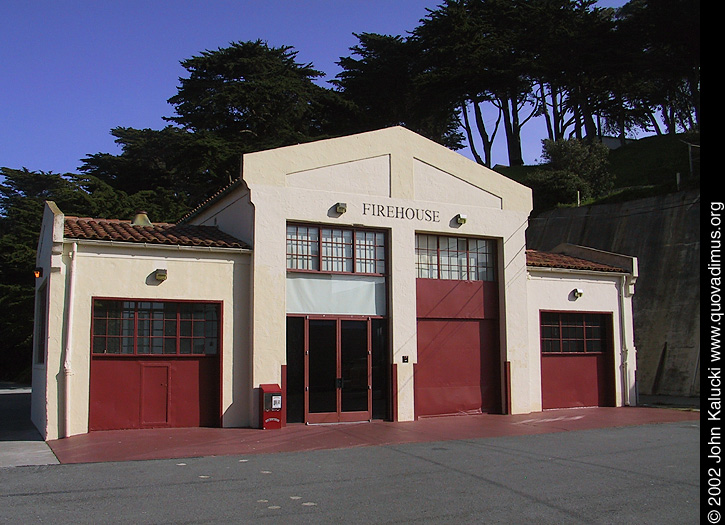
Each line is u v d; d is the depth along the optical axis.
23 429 14.16
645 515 7.15
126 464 10.02
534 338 18.12
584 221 32.16
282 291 14.59
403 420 15.64
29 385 33.91
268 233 14.58
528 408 17.52
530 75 46.97
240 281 14.48
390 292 15.95
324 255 15.43
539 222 34.72
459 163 17.28
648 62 43.66
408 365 15.91
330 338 15.23
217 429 13.66
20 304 34.81
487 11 48.59
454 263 17.25
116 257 13.39
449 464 10.10
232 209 15.95
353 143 15.84
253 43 41.91
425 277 16.77
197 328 14.09
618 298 19.95
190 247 13.92
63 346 12.73
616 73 45.22
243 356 14.31
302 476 9.12
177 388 13.79
